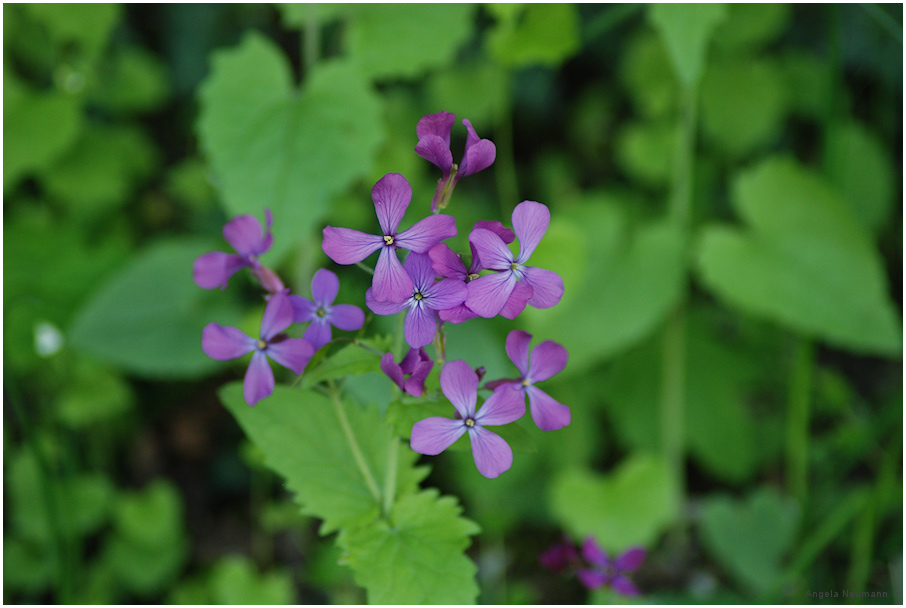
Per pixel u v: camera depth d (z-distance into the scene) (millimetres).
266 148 593
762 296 683
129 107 945
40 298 773
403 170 852
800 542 684
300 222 582
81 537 766
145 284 722
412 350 451
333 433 498
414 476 499
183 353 696
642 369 835
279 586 672
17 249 807
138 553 746
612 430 872
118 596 732
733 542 712
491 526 742
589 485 679
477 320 629
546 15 632
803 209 728
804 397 725
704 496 847
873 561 686
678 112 872
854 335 673
